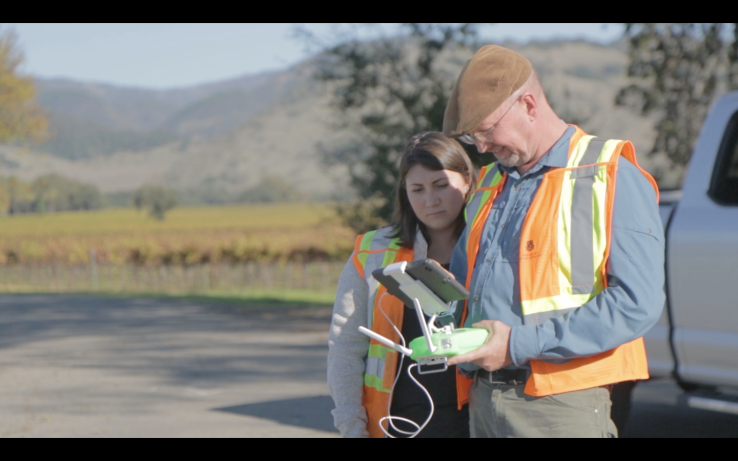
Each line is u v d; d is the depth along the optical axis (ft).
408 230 8.84
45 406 21.57
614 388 13.91
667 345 12.96
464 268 8.24
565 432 7.10
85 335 38.58
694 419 15.52
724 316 12.21
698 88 44.32
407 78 44.93
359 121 45.19
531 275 7.09
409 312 8.58
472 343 6.95
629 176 7.04
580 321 6.78
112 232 262.26
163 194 357.00
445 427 8.52
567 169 7.17
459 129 7.08
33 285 126.21
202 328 40.91
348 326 8.76
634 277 6.76
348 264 8.94
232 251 121.90
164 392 23.32
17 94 142.31
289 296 70.38
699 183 13.14
